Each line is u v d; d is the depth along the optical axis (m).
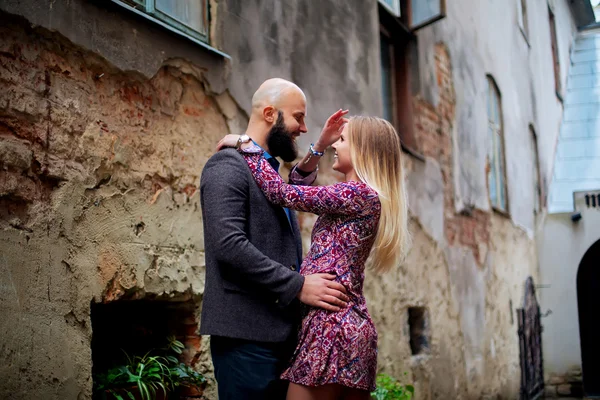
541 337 12.57
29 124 2.76
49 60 2.88
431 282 7.27
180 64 3.68
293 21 4.98
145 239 3.35
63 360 2.81
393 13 7.02
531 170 12.85
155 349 3.64
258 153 2.54
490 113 10.76
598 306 13.95
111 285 3.12
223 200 2.39
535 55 14.16
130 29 3.33
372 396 5.01
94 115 3.09
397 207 2.60
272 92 2.68
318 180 5.17
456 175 8.48
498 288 9.88
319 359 2.39
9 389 2.55
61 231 2.87
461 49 9.23
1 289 2.57
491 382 9.04
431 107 7.92
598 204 12.66
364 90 6.12
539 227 13.02
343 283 2.48
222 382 2.47
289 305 2.53
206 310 2.48
